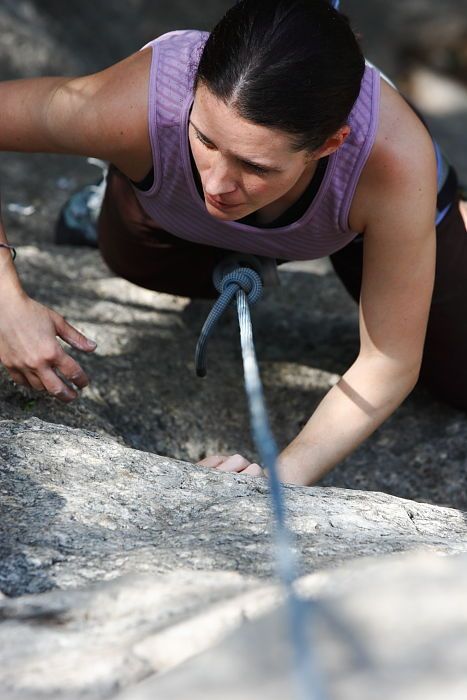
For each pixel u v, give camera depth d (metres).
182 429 2.50
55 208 3.95
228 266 2.19
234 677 1.05
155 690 1.06
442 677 1.00
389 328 2.10
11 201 3.90
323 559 1.48
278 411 2.71
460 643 1.07
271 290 3.38
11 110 2.04
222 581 1.38
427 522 1.76
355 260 2.45
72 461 1.79
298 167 1.73
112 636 1.25
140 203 2.36
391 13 7.57
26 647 1.24
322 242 2.11
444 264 2.42
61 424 2.04
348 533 1.62
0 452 1.78
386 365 2.13
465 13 7.61
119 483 1.75
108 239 2.64
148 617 1.30
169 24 6.05
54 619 1.30
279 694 1.00
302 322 3.16
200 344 2.03
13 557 1.48
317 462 2.12
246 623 1.17
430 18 7.55
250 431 2.60
